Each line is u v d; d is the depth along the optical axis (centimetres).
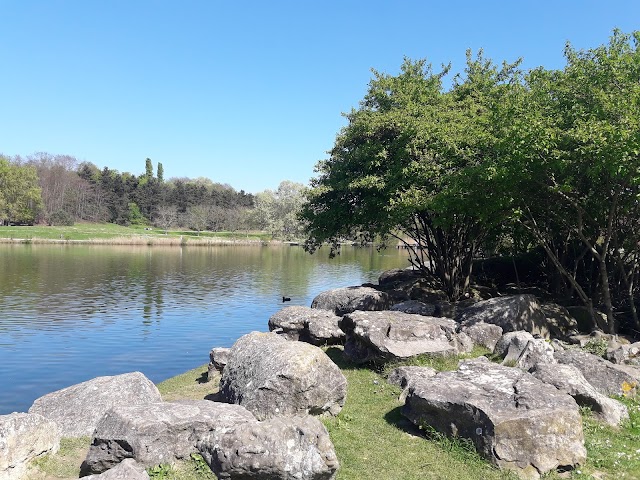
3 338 2112
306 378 936
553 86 1588
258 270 5191
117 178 12662
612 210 1495
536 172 1474
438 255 2422
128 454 752
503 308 1560
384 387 1188
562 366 1052
